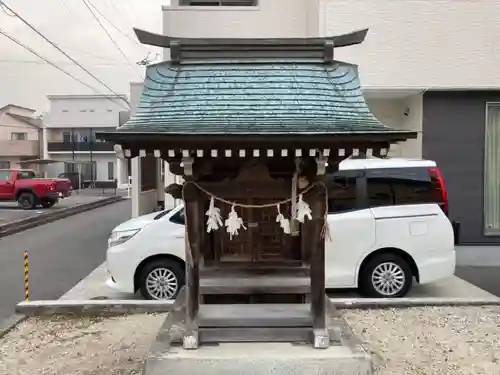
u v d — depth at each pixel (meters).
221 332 4.29
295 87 4.15
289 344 4.26
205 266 5.03
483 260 9.48
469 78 10.15
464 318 6.13
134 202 13.02
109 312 6.49
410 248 6.80
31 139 42.38
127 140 3.49
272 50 4.33
